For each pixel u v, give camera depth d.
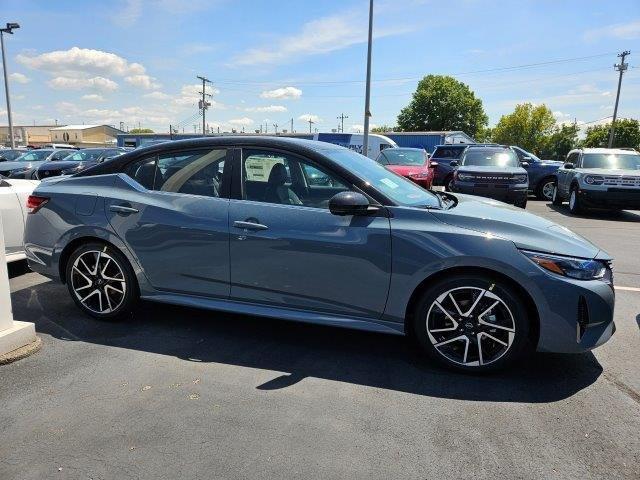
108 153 19.02
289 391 3.03
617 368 3.37
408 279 3.21
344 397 2.97
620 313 4.54
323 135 27.39
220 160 3.76
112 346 3.66
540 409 2.84
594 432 2.61
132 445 2.48
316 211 3.43
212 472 2.29
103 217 3.94
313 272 3.40
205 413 2.77
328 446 2.48
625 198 10.98
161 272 3.84
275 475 2.27
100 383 3.10
